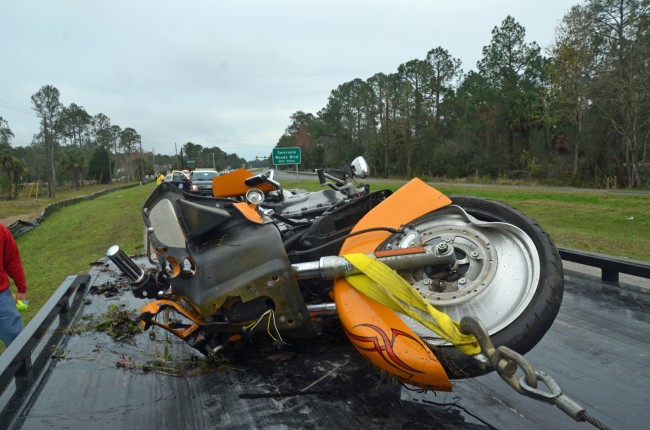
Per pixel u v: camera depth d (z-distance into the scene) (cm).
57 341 361
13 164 5816
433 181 5984
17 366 270
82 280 468
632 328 344
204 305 287
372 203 372
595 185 4400
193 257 296
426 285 294
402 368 242
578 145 4819
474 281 289
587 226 1798
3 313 511
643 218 1939
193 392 282
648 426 229
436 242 311
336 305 270
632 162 4300
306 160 9931
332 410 259
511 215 313
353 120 10075
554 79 4725
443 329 238
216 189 372
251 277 282
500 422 241
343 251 316
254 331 295
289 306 284
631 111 4272
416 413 252
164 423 248
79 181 9231
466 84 7606
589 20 4409
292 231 381
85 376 302
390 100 7362
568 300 407
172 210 303
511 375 213
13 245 541
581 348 316
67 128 12175
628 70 4253
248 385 289
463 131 6769
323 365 312
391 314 260
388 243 316
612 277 463
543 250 284
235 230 299
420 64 7462
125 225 2012
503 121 5847
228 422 249
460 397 267
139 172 11619
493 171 5831
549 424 237
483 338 223
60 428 243
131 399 273
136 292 314
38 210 3922
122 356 333
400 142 7038
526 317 259
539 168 5144
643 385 267
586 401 253
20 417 254
